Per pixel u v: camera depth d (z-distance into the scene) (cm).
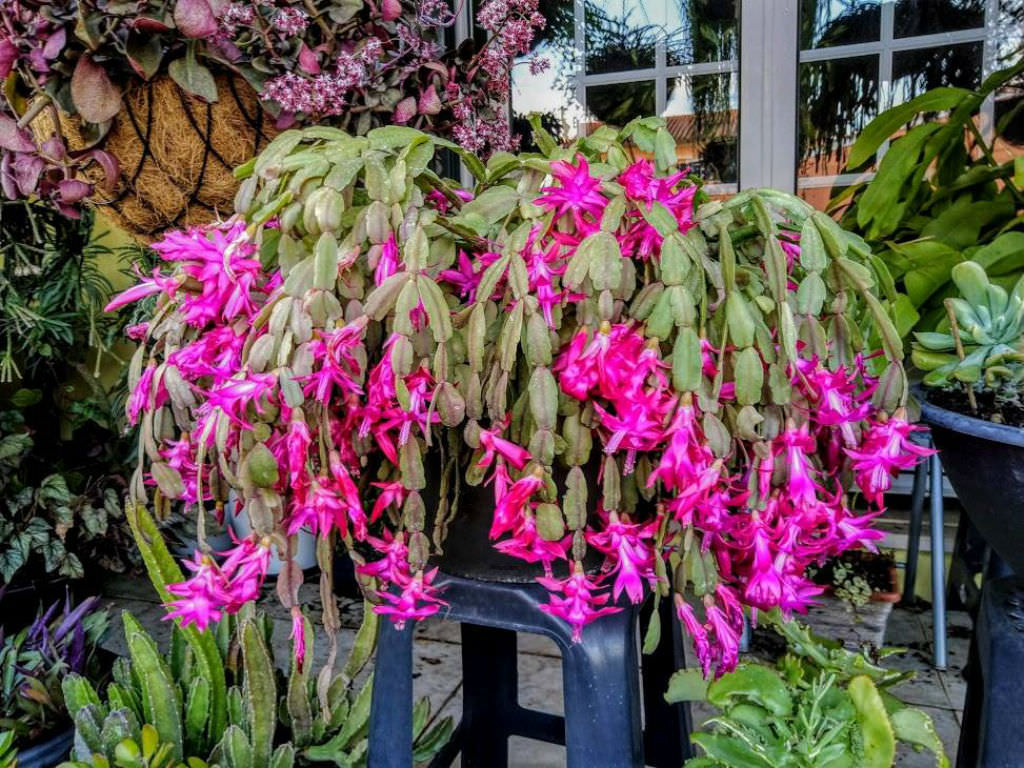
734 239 64
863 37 185
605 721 67
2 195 143
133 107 91
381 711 76
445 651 163
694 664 142
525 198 60
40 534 174
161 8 84
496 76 113
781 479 56
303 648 56
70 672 116
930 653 154
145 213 99
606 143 66
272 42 90
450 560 70
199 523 54
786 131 190
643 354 52
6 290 169
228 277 54
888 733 74
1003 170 127
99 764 83
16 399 194
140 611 188
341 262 54
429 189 66
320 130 63
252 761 91
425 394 54
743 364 52
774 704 81
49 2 85
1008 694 77
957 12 179
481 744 107
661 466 52
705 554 58
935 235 126
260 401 52
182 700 102
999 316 80
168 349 59
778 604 58
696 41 196
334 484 54
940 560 146
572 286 51
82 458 203
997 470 71
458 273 60
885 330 56
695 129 200
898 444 55
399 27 102
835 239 57
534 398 52
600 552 67
